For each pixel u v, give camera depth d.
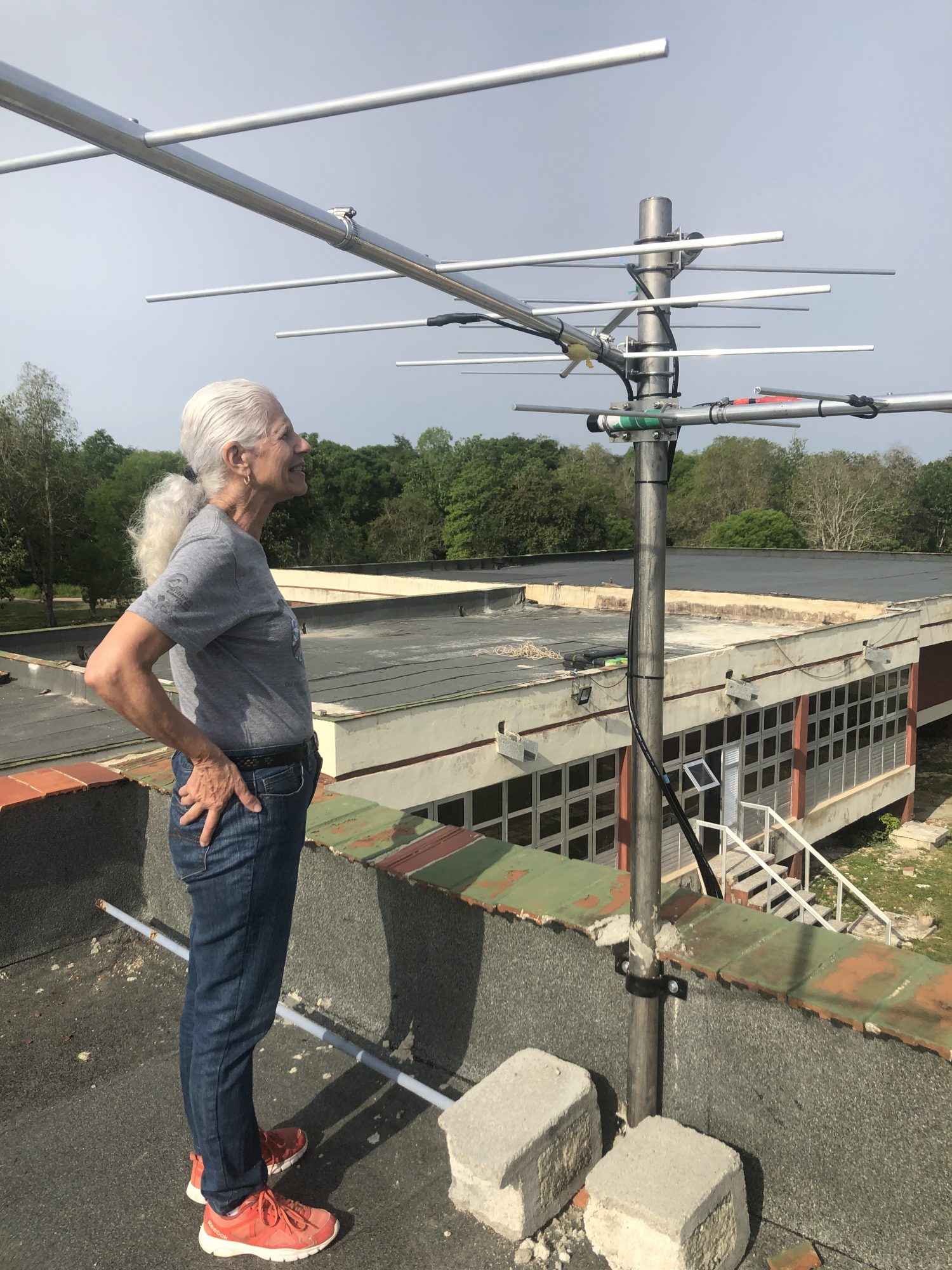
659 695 2.05
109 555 41.78
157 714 1.63
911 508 60.78
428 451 80.56
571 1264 2.00
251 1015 1.96
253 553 1.83
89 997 3.18
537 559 32.16
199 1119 1.96
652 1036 2.17
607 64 1.02
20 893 3.33
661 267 1.90
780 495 69.94
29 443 39.03
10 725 9.19
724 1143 2.12
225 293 1.81
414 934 2.78
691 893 2.39
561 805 11.40
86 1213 2.18
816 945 2.13
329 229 1.43
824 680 14.92
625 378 2.06
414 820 3.07
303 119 1.14
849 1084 1.94
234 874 1.87
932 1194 1.86
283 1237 2.01
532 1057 2.36
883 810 18.53
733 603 18.73
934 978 1.97
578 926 2.26
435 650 14.71
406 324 2.00
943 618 18.30
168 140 1.18
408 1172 2.30
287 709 1.90
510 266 1.55
